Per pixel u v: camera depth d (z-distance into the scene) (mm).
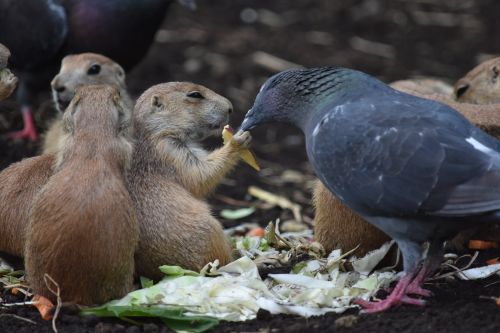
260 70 21656
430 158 9742
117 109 10750
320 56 22422
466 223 9867
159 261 11266
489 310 10172
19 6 17219
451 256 12102
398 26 24219
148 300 10492
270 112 11188
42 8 17172
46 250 10188
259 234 13969
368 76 10922
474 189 9570
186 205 11359
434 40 23562
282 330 9812
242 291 10602
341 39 23453
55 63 17594
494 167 9602
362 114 10258
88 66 15273
